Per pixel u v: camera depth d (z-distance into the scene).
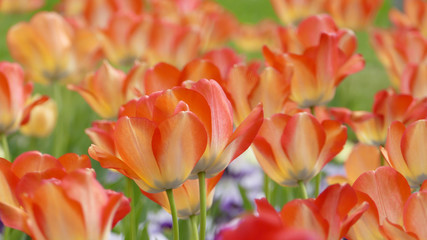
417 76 1.44
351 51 1.34
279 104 1.26
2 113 1.33
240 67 1.24
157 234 1.49
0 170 1.09
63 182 1.03
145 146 1.10
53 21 1.63
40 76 1.65
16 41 1.62
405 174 1.18
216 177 1.20
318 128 1.20
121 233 1.36
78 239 1.03
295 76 1.32
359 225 1.10
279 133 1.21
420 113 1.30
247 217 0.74
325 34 1.30
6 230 1.25
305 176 1.21
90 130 1.18
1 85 1.32
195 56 1.67
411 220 1.08
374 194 1.11
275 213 1.04
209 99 1.10
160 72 1.20
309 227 1.04
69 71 1.65
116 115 1.42
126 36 1.71
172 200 1.12
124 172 1.12
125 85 1.40
